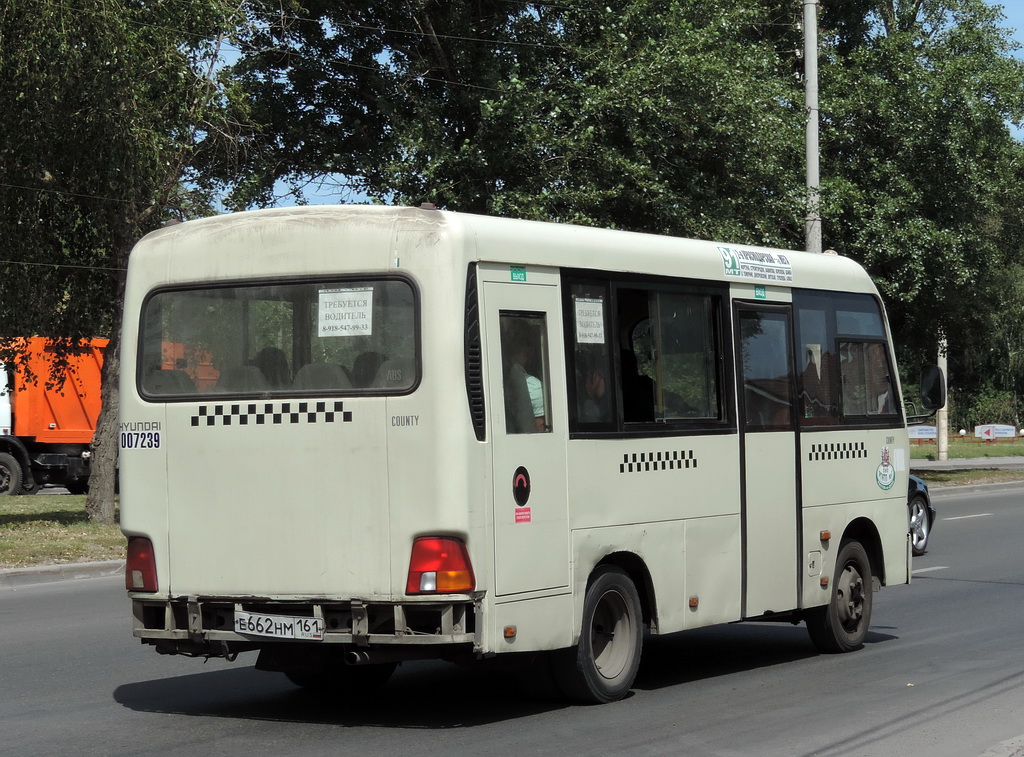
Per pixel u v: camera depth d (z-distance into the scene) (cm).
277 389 802
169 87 2041
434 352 764
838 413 1119
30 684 960
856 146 3322
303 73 2761
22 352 2388
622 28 2472
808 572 1066
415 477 762
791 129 2608
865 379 1163
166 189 2128
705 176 2572
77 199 2114
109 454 2173
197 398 822
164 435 829
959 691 920
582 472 844
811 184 2380
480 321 780
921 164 3278
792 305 1073
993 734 780
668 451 920
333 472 782
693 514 943
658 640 1208
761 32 3206
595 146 2411
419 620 767
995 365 7275
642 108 2359
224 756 727
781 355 1054
